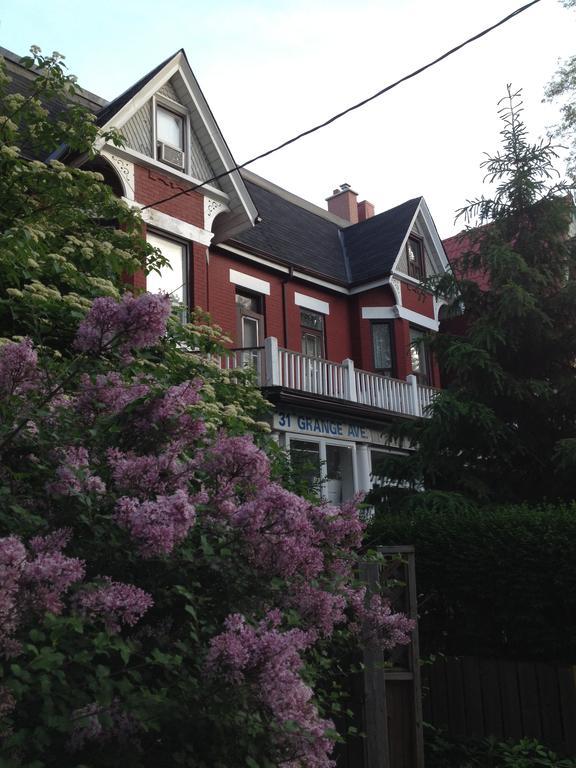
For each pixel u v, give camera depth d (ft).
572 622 20.01
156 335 10.98
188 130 48.42
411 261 66.64
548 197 37.70
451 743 19.98
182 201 46.83
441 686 21.15
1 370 10.62
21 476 10.30
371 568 15.74
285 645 8.67
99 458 10.90
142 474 10.11
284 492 10.34
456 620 21.86
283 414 46.39
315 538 11.26
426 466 34.83
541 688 19.71
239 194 49.39
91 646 8.64
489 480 36.29
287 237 62.54
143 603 8.55
